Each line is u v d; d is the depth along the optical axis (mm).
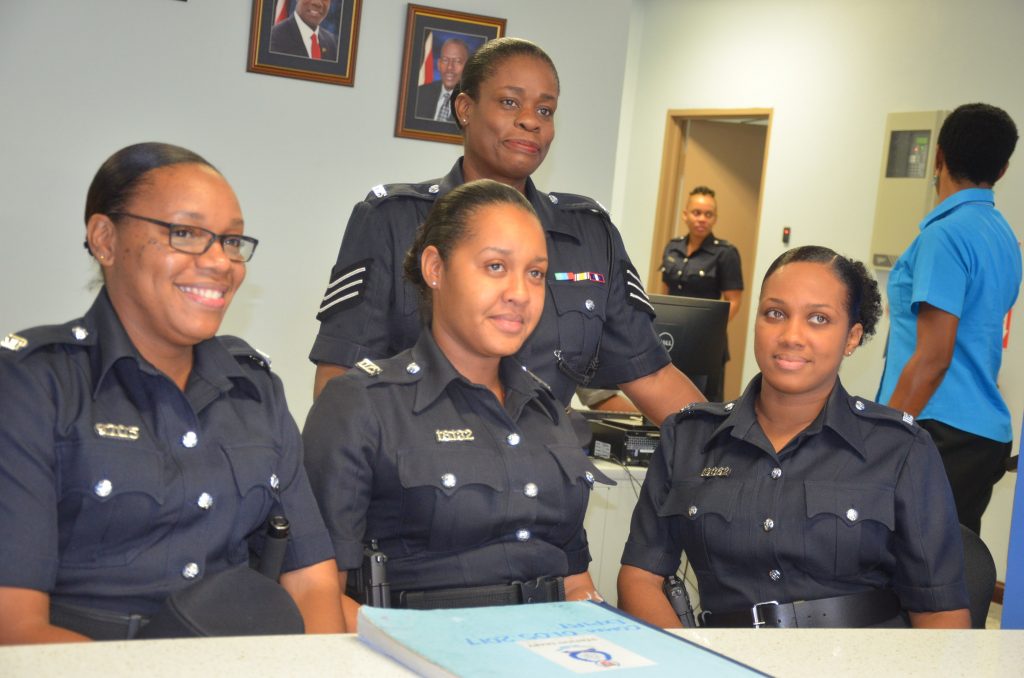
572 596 1896
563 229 2373
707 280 7035
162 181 1504
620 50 4305
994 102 5711
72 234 3725
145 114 3760
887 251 6238
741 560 1973
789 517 1950
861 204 6582
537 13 4180
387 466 1766
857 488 1954
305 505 1672
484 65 2320
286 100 3918
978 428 3279
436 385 1816
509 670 992
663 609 2006
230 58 3832
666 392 2510
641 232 8367
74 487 1434
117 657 1001
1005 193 5418
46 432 1415
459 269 1787
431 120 4090
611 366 2492
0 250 3652
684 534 2045
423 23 4027
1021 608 1510
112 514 1448
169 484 1489
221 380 1609
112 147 3736
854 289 2004
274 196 3943
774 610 1922
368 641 1109
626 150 8523
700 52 7844
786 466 1999
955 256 3197
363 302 2234
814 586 1946
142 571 1472
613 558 2920
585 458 1907
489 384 1882
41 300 3713
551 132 2348
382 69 4027
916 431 2010
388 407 1794
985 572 2102
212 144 3852
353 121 4012
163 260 1491
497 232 1775
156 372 1512
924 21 6176
